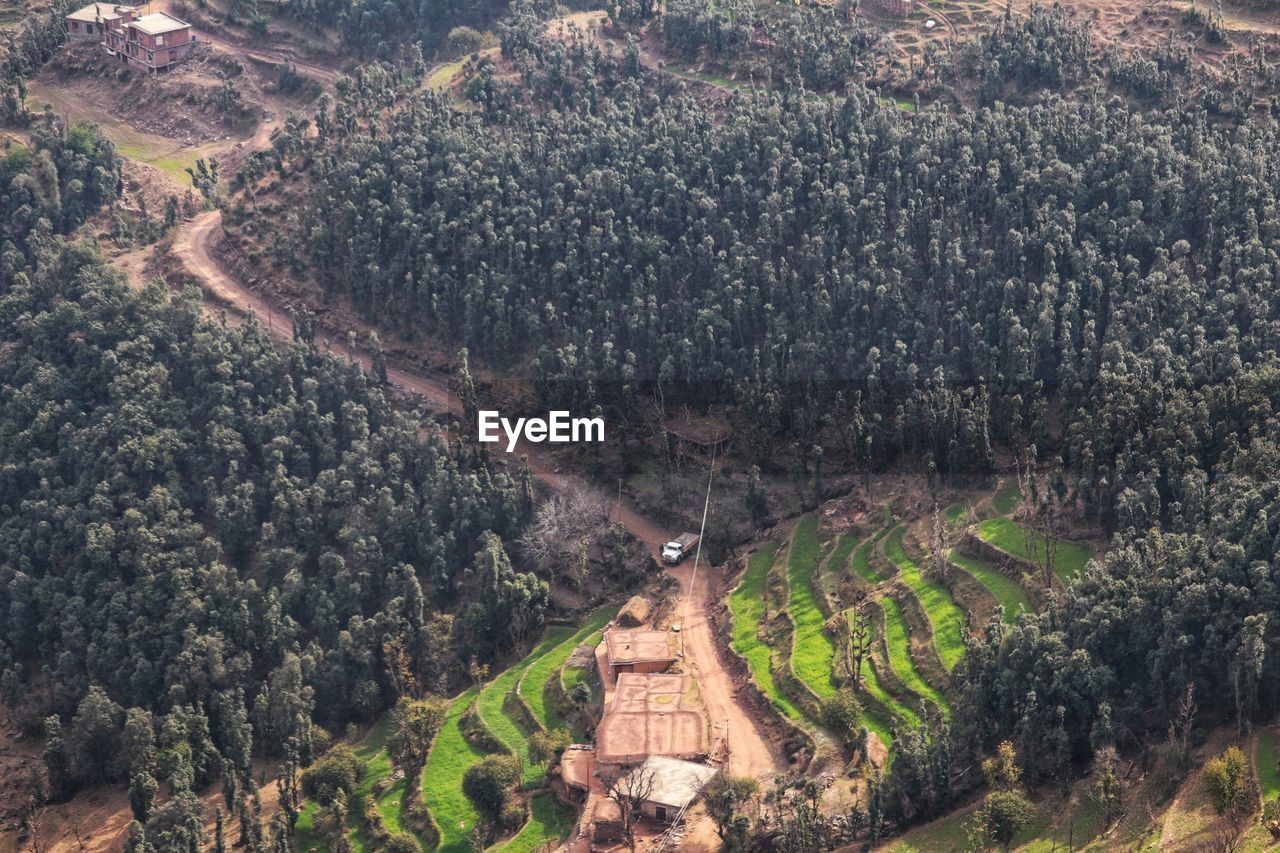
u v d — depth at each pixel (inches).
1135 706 7076.8
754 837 7140.8
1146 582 7480.3
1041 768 7155.5
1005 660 7440.9
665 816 7367.1
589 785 7815.0
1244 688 6850.4
